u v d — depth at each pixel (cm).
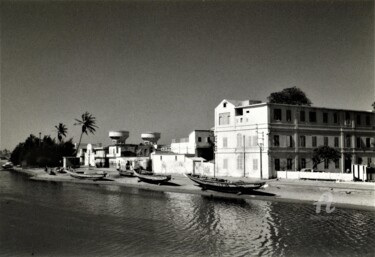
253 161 6875
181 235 3634
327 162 7244
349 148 7538
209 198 5916
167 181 7506
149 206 5238
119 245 3350
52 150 15750
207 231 3775
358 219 4166
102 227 4000
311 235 3591
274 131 6731
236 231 3762
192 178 6669
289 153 6850
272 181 6044
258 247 3256
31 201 5888
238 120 7175
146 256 3061
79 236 3656
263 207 4991
